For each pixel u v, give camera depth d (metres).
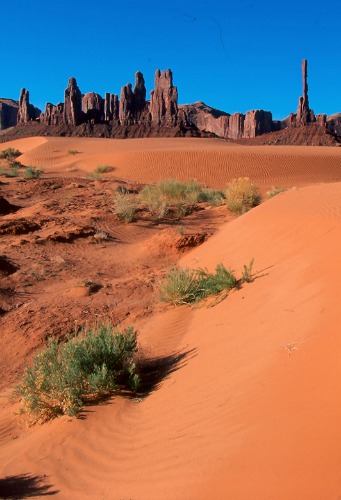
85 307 10.80
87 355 6.74
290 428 3.69
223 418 4.44
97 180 32.75
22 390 6.73
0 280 12.31
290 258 8.98
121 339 7.32
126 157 49.50
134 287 12.15
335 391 3.79
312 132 175.50
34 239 15.96
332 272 6.70
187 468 3.93
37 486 4.75
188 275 10.80
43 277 12.93
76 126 184.00
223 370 5.74
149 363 7.43
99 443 5.31
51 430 5.94
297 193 15.34
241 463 3.57
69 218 19.38
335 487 2.90
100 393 6.47
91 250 15.99
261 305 7.38
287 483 3.14
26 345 9.10
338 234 8.45
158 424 5.21
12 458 5.50
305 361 4.54
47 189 27.94
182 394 5.73
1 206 21.38
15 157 67.81
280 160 49.09
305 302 6.25
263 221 12.44
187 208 22.47
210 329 7.81
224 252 12.51
